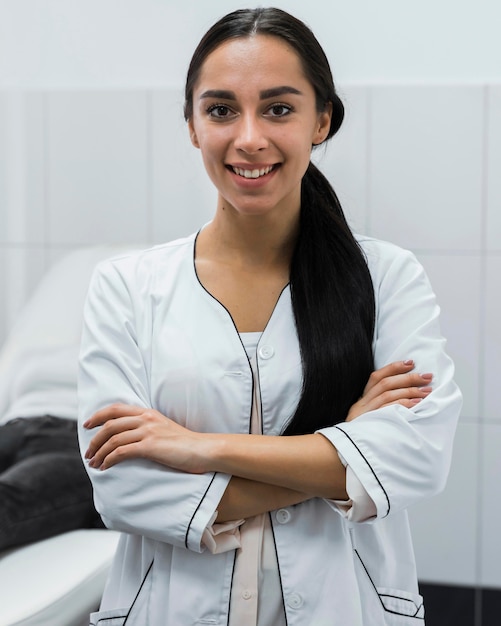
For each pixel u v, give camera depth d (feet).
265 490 3.72
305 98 3.70
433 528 7.47
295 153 3.67
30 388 6.86
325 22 7.37
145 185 7.70
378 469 3.65
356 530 3.95
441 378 3.91
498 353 7.32
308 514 3.81
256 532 3.78
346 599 3.74
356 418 3.77
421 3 7.23
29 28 7.81
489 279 7.29
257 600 3.74
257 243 3.98
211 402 3.83
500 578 7.40
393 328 4.00
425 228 7.32
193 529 3.63
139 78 7.70
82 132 7.75
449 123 7.22
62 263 7.44
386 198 7.34
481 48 7.20
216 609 3.72
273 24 3.67
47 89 7.75
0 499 5.26
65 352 6.94
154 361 3.93
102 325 4.05
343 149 7.36
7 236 7.97
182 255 4.15
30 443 6.27
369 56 7.34
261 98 3.61
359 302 3.92
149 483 3.73
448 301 7.35
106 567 5.21
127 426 3.79
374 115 7.30
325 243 3.98
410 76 7.30
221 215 4.03
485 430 7.36
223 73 3.62
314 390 3.77
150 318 4.03
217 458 3.65
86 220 7.82
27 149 7.84
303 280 3.90
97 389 3.95
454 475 7.41
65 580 4.94
